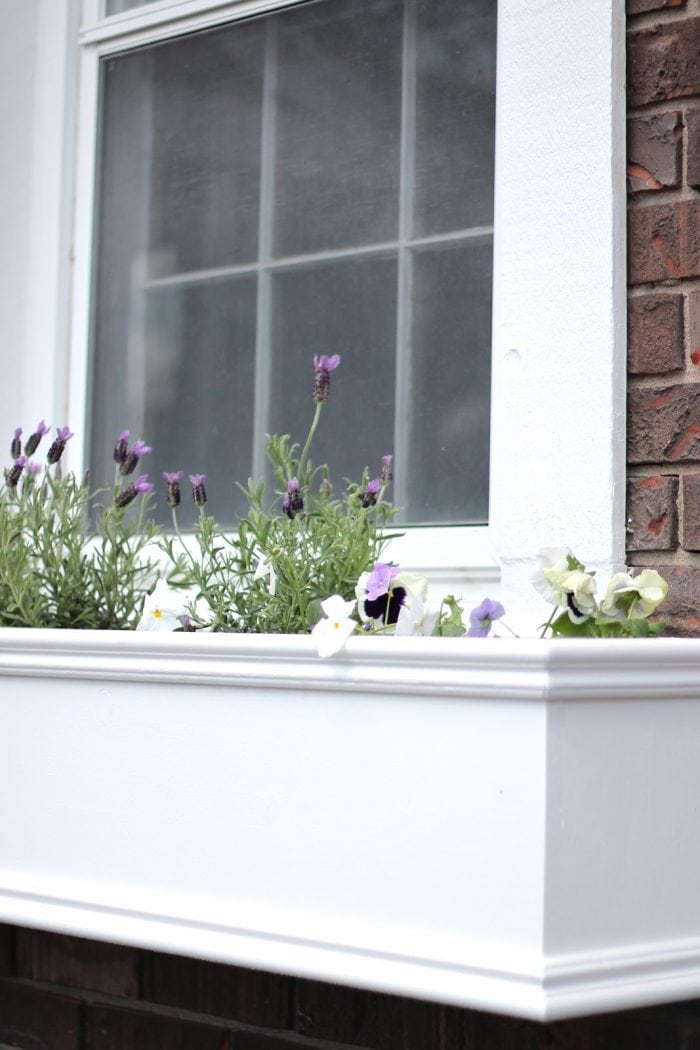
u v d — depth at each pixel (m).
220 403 2.01
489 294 1.76
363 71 1.91
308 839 1.23
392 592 1.42
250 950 1.24
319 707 1.23
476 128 1.80
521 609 1.55
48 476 1.78
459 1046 1.46
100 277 2.15
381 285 1.87
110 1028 1.72
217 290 2.03
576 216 1.54
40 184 2.18
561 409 1.53
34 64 2.20
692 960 1.14
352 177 1.91
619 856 1.12
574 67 1.56
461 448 1.77
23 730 1.44
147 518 2.06
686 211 1.48
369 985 1.17
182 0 2.06
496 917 1.11
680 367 1.47
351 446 1.87
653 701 1.15
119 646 1.35
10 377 2.19
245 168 2.02
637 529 1.48
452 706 1.15
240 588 1.72
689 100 1.49
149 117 2.12
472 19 1.82
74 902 1.37
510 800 1.11
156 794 1.33
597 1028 1.39
